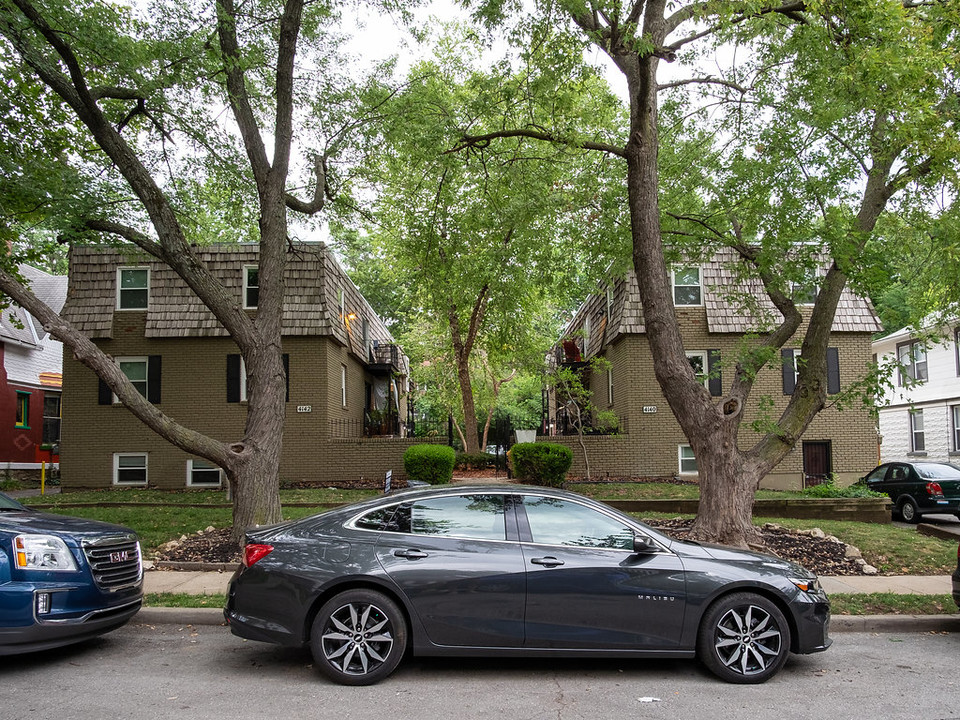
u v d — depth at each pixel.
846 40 9.59
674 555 5.65
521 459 16.36
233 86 11.03
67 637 5.75
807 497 15.25
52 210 10.48
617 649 5.48
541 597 5.44
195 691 5.27
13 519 6.17
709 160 12.41
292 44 10.85
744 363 10.41
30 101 11.34
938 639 7.02
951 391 26.22
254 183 12.57
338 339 19.83
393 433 27.69
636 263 10.29
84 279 19.64
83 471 19.14
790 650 5.71
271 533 5.73
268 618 5.48
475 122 14.02
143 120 11.95
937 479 16.05
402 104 12.33
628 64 10.55
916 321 11.85
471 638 5.42
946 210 10.30
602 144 11.16
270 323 10.67
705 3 10.00
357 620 5.46
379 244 20.45
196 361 19.34
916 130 9.12
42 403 25.62
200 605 7.52
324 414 19.20
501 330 18.75
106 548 6.16
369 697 5.14
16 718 4.68
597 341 23.08
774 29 10.62
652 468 19.02
